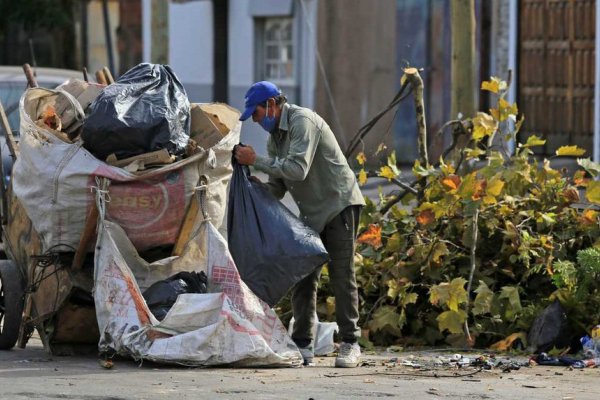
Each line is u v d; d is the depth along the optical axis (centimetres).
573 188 3031
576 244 2961
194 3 7625
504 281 2947
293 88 7019
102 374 2389
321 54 6819
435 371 2475
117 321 2462
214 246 2559
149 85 2592
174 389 2238
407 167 6353
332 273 2527
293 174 2419
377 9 6569
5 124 2864
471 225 2898
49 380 2328
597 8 5525
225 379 2333
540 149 6141
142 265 2547
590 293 2784
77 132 2619
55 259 2586
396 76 6500
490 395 2197
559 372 2472
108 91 2552
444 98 6316
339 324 2539
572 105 5956
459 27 4081
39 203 2539
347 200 2495
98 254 2495
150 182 2520
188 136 2600
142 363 2456
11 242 2780
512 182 3066
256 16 7194
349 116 6688
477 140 3111
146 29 7919
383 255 2983
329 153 2486
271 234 2434
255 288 2441
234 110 2697
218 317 2466
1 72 4300
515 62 6116
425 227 2969
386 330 2883
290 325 2738
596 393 2227
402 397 2177
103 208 2494
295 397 2172
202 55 7606
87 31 8444
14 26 8425
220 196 2614
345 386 2278
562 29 5950
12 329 2688
